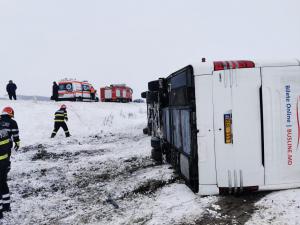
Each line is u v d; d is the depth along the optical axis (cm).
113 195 680
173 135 750
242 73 565
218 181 571
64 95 3200
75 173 912
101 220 550
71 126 2052
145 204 594
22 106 2236
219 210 521
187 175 628
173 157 775
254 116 566
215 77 567
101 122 2247
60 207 645
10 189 786
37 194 742
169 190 648
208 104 568
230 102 566
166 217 519
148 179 737
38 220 587
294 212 480
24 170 976
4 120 762
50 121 2050
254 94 566
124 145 1359
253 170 567
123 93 3975
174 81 707
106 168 941
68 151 1292
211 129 568
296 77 566
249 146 567
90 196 695
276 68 564
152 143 924
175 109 706
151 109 1016
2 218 600
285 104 566
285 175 570
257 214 494
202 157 571
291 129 569
